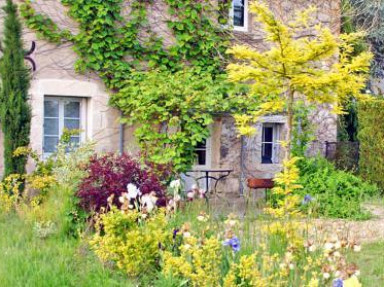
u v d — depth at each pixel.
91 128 12.26
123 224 6.41
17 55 10.77
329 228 8.36
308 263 5.56
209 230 6.37
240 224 7.43
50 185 10.10
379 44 18.27
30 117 10.90
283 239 6.31
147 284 6.06
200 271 5.46
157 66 12.88
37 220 8.53
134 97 11.98
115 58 12.42
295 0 14.48
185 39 13.09
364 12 17.08
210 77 12.39
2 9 11.12
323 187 11.54
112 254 6.40
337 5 15.17
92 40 12.18
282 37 6.94
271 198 10.34
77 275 6.32
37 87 11.77
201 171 12.27
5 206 9.59
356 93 7.35
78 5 12.05
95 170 8.50
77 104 12.45
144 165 9.03
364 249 8.07
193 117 11.66
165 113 11.52
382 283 6.49
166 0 13.01
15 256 6.79
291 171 7.13
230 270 5.37
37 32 11.78
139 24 12.70
